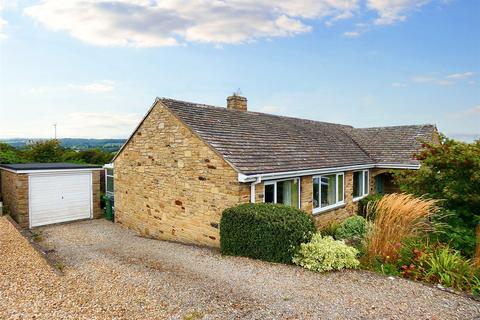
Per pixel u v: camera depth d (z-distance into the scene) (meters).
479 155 8.53
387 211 7.64
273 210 7.85
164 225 11.54
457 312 4.83
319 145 14.94
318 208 12.23
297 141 13.94
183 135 10.53
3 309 4.41
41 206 14.24
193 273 6.54
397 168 15.80
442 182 9.27
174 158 10.96
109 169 16.53
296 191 11.06
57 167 14.66
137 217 13.02
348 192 14.20
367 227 9.04
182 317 4.48
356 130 21.91
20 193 13.55
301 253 7.00
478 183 8.70
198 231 10.10
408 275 6.45
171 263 7.45
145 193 12.50
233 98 15.88
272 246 7.32
